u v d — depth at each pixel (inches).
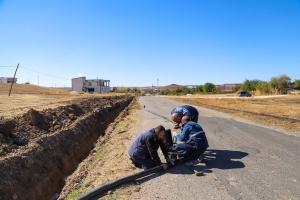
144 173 208.4
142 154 223.6
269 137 362.9
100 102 933.8
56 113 492.4
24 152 275.3
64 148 365.1
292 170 225.1
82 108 649.6
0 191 205.0
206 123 500.1
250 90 2997.0
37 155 289.9
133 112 756.6
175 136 274.2
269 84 2647.6
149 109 857.5
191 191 182.7
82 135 455.8
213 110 800.3
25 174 247.1
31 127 372.2
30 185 243.8
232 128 440.5
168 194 178.1
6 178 221.3
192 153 238.2
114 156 280.1
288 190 184.4
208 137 362.3
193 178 206.7
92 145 465.7
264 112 740.0
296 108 898.7
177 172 219.9
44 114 452.4
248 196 174.9
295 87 3184.1
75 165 358.9
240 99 1633.9
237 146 309.0
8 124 308.8
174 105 1079.0
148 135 217.8
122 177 196.9
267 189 185.9
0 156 250.7
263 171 222.1
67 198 196.1
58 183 293.3
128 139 359.3
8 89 1747.0
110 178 208.2
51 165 301.6
